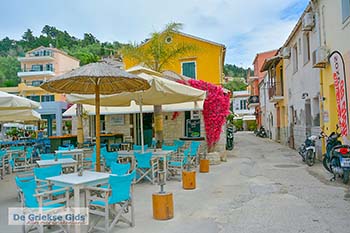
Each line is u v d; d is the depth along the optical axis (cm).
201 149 1465
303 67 1605
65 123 3469
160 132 1215
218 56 2384
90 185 515
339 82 990
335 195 721
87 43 7100
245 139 3042
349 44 935
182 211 623
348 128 952
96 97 649
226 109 1391
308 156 1212
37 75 4931
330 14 1111
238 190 800
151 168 905
